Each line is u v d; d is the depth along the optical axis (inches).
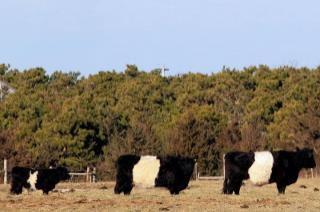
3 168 4530.0
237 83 7696.9
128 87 7751.0
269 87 7440.9
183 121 5088.6
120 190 2508.6
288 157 2566.4
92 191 2751.0
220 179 4153.5
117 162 2513.5
